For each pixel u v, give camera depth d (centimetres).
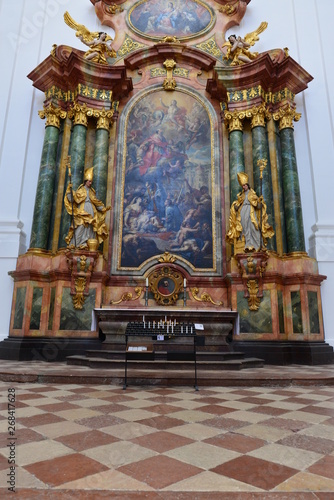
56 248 790
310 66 941
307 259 752
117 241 827
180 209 852
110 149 880
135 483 163
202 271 812
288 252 786
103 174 833
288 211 799
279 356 679
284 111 852
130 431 245
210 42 963
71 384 442
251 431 248
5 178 862
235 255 746
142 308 694
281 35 975
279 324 712
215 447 214
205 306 783
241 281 746
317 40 962
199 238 834
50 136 846
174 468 182
